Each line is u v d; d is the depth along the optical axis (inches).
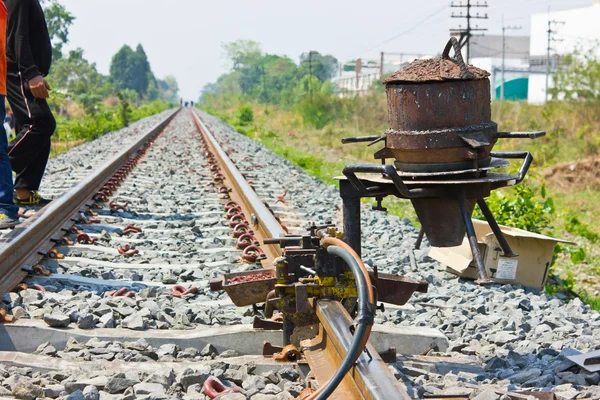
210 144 776.9
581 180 706.2
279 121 1926.7
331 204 400.5
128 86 7421.3
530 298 209.9
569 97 1246.3
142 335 152.2
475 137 127.5
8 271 193.5
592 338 161.6
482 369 144.2
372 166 125.9
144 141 797.9
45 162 306.3
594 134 1000.9
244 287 146.1
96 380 125.4
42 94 283.4
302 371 134.4
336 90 3289.9
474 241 125.5
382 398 94.5
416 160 130.9
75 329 153.5
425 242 280.5
